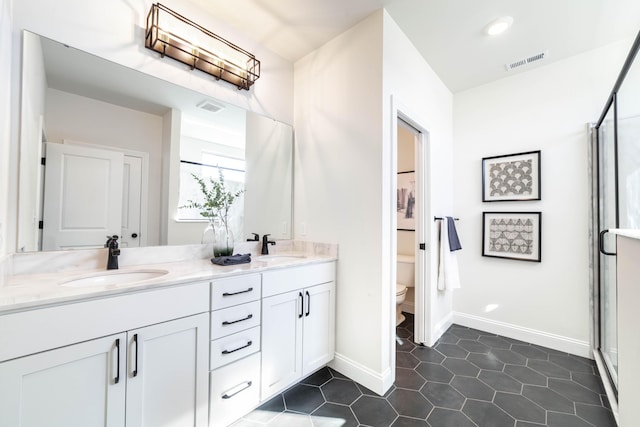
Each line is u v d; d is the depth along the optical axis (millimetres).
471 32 2031
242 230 2098
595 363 2117
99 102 1476
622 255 1136
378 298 1793
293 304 1739
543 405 1640
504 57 2344
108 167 1509
